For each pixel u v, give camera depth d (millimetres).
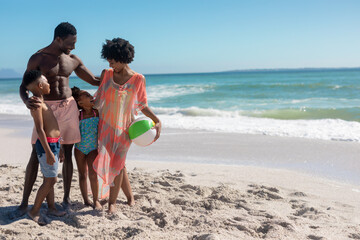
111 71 3885
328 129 10906
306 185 5320
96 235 3197
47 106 3547
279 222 3553
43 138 3367
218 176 5746
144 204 4215
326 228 3531
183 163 6824
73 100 3908
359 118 13703
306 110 16406
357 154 7465
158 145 8672
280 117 15047
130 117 3967
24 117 14688
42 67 3674
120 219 3660
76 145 4012
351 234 3365
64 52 3803
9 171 5828
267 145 8586
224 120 13438
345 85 31625
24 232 3244
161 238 3150
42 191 3539
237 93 28062
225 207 4125
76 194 4555
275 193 4711
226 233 3297
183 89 34938
